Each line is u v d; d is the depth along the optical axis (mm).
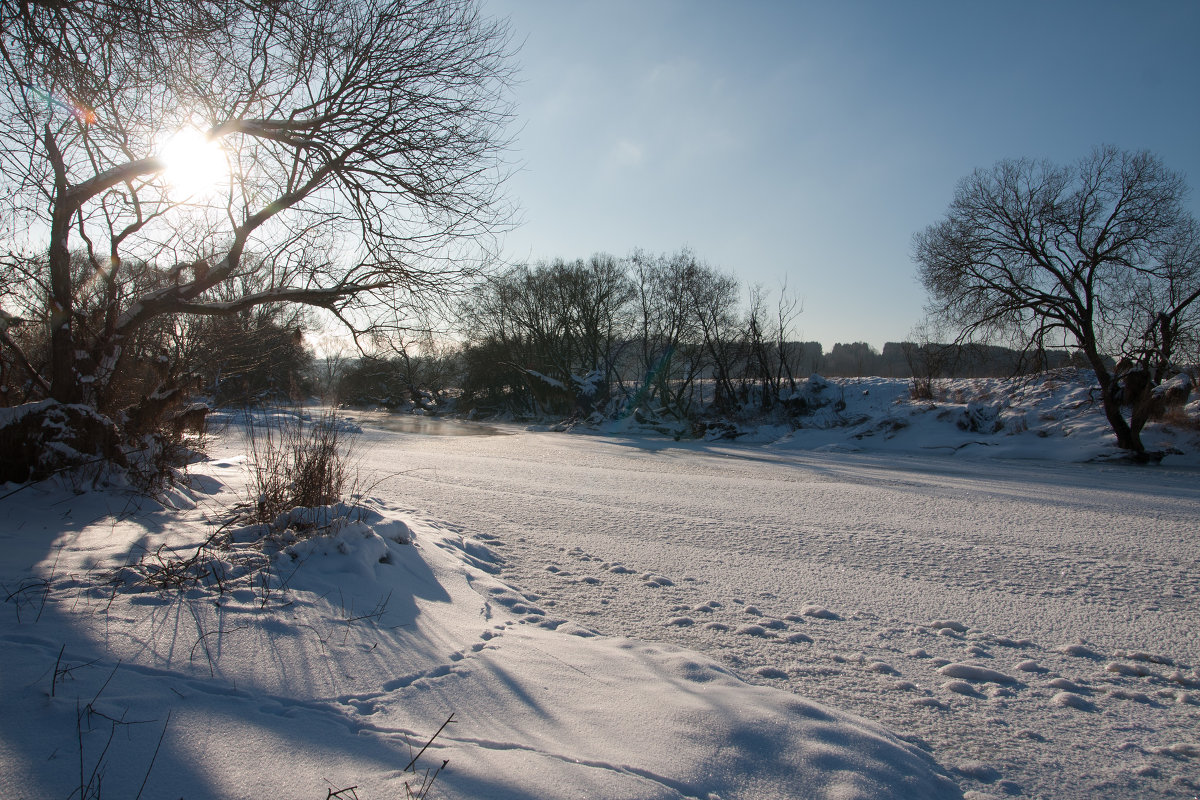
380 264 9156
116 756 2430
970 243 25312
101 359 8219
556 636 4531
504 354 43469
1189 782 3180
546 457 19672
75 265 10727
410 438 25062
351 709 3027
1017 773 3217
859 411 33562
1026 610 5941
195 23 6973
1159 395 25188
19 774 2268
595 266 43500
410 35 8836
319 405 11602
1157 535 9680
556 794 2490
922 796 2869
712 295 39562
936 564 7582
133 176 7797
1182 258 23891
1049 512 11766
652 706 3365
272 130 8477
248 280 9914
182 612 3785
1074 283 24266
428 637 4039
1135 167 23328
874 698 4016
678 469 17594
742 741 3062
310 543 5074
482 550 7074
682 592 6098
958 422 28016
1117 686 4336
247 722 2779
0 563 4504
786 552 7930
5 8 6055
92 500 6629
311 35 8117
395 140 9031
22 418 6965
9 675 2850
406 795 2383
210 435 14039
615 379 50750
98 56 6875
